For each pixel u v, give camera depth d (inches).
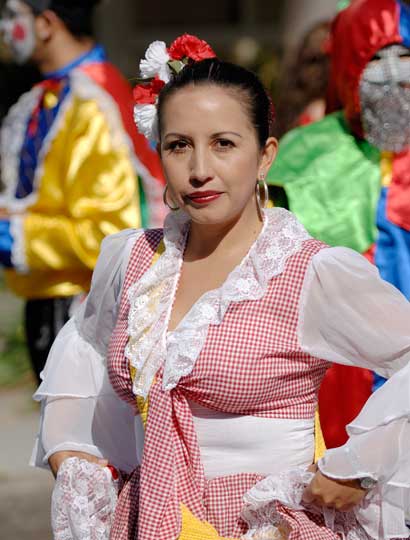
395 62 226.5
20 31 274.1
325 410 215.3
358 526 146.3
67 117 270.5
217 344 142.1
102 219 266.8
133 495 149.8
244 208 149.1
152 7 783.7
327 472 141.3
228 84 145.0
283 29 708.7
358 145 230.8
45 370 165.9
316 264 144.1
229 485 144.5
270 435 145.2
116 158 267.4
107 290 159.6
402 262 222.2
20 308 552.1
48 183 270.4
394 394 143.5
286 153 230.2
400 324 145.6
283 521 142.4
